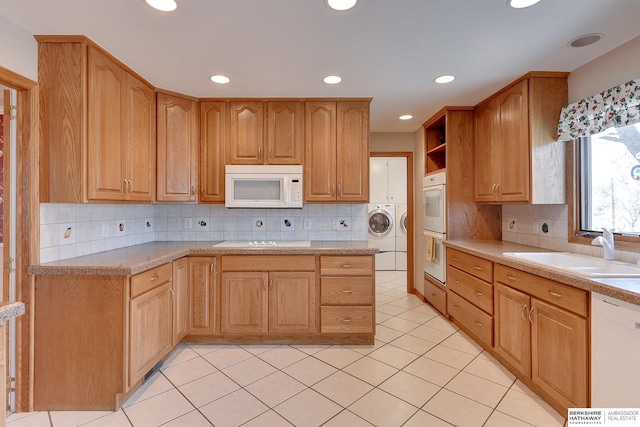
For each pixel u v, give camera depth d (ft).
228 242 10.36
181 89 8.96
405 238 19.43
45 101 6.27
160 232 10.69
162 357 7.52
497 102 9.36
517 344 7.04
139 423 5.77
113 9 5.37
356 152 9.72
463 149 10.87
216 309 8.87
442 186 11.03
